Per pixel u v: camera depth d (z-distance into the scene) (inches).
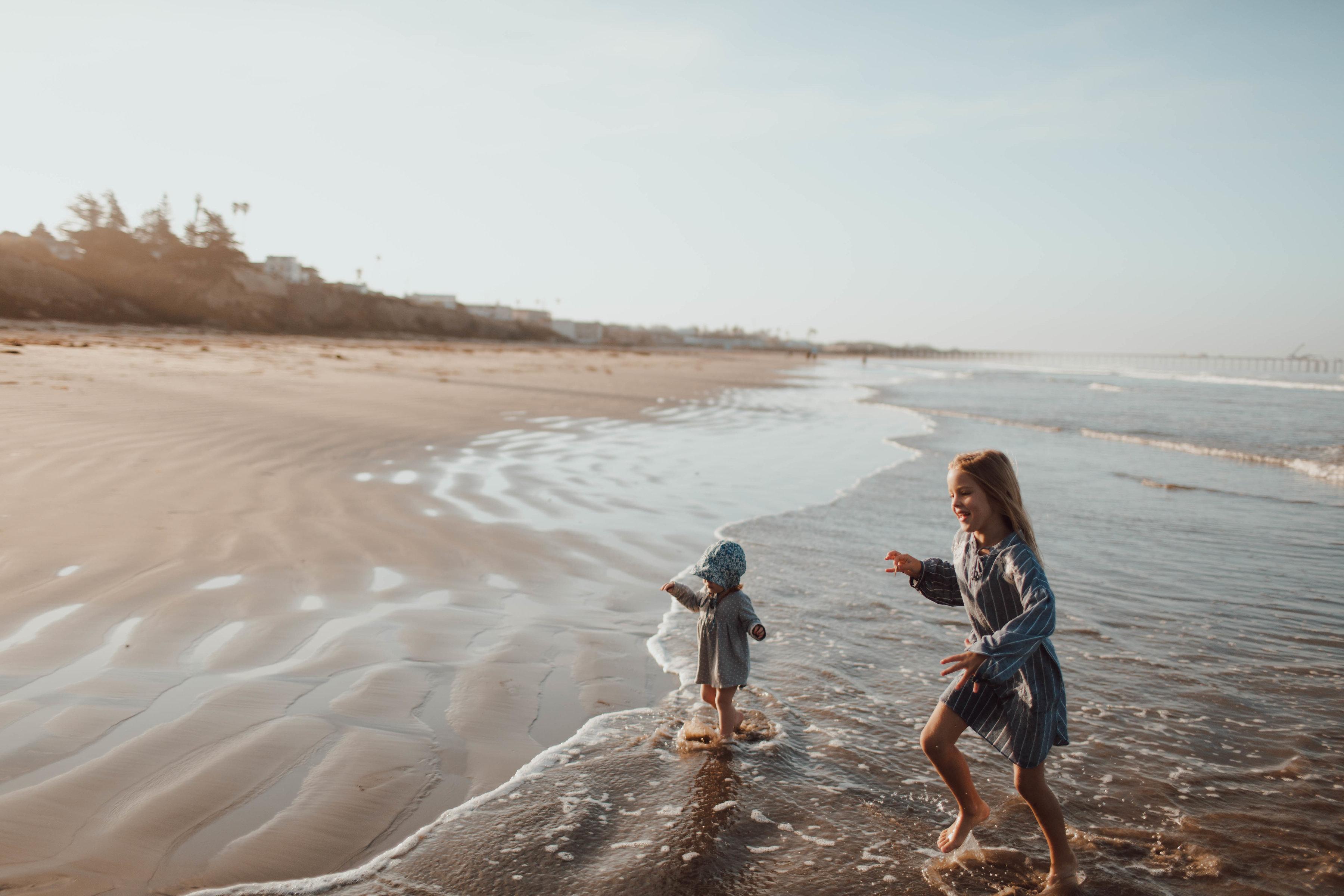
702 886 109.8
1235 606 252.5
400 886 107.0
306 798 125.0
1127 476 532.1
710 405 943.0
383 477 378.6
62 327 2534.5
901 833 125.3
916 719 165.5
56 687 155.7
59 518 268.5
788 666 192.2
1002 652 106.0
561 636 203.0
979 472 118.7
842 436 717.3
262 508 303.1
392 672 173.3
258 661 173.9
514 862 113.2
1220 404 1365.7
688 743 151.4
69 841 110.7
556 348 4675.2
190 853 110.3
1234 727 167.5
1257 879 115.5
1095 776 144.9
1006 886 113.0
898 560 132.1
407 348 2768.2
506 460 455.8
